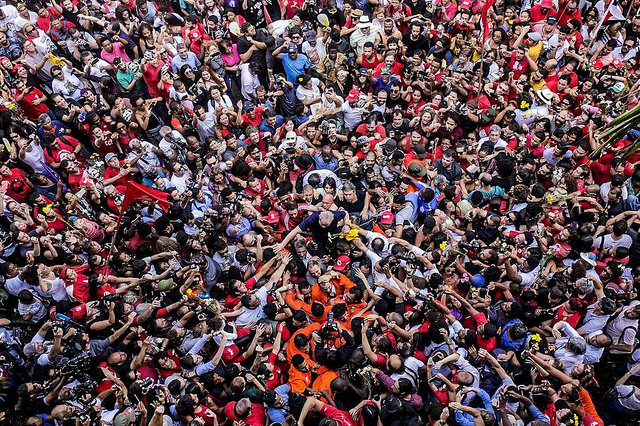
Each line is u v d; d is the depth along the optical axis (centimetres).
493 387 958
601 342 974
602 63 1536
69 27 1530
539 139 1302
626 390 962
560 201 1199
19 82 1354
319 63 1522
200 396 933
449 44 1553
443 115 1347
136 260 1109
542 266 1117
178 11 1689
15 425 962
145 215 1212
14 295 1126
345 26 1581
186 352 1002
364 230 1144
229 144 1299
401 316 1004
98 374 959
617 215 1197
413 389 923
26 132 1295
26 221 1153
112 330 1034
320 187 1263
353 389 945
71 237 1117
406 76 1455
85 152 1366
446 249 1098
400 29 1611
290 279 1116
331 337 984
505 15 1592
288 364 1002
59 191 1252
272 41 1521
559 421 899
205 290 1101
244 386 926
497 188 1220
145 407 938
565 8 1599
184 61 1496
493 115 1366
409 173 1243
